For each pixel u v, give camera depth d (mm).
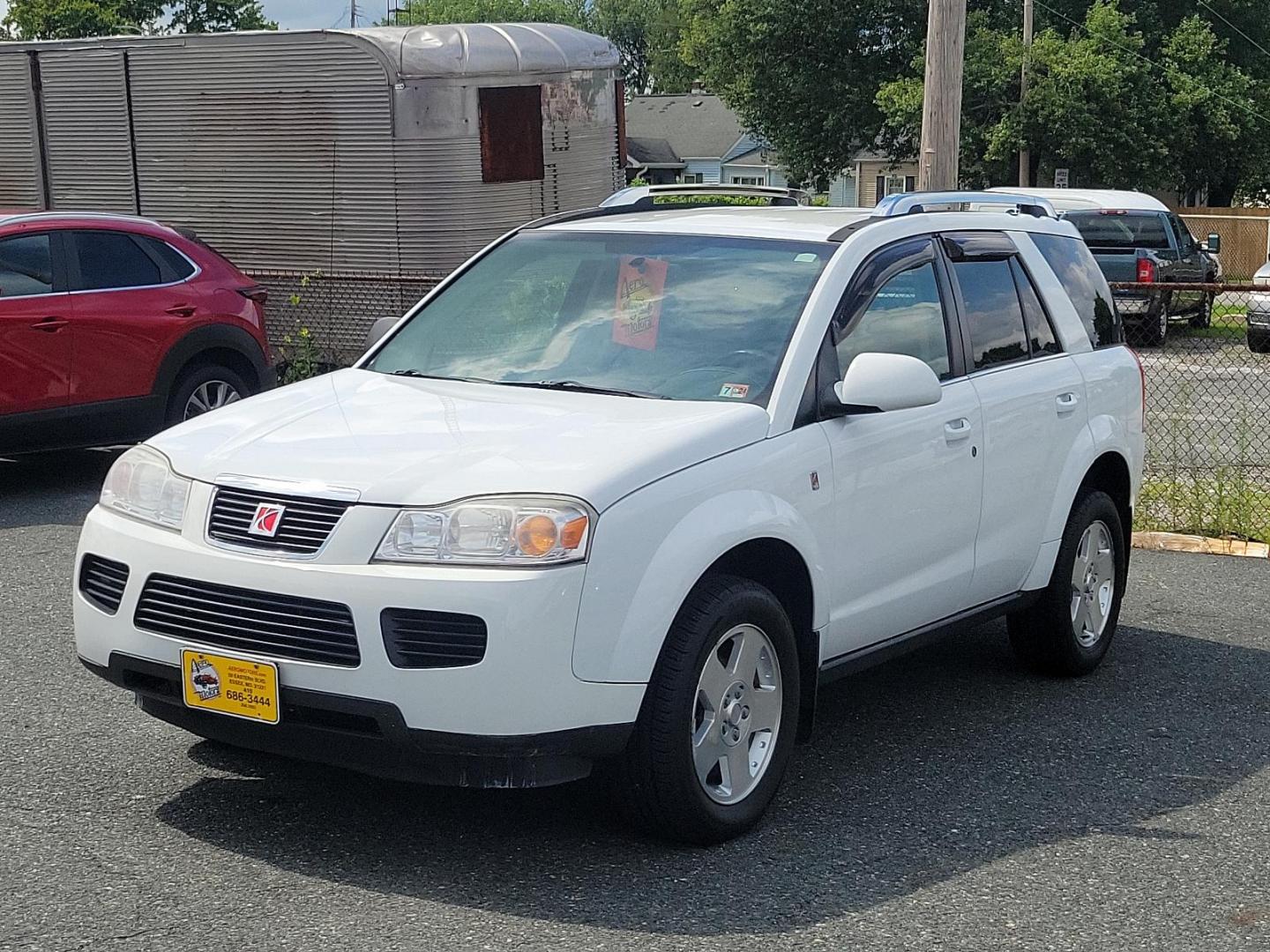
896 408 5062
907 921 4238
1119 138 37500
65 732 5648
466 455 4500
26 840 4625
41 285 10094
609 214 6379
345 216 14641
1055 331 6676
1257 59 43500
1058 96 36625
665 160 79062
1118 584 7066
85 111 15820
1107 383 6867
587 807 5008
